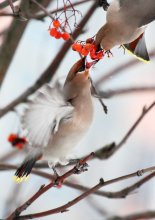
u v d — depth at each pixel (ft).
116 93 13.32
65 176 12.14
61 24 12.32
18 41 12.98
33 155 12.43
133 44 12.51
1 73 13.00
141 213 12.66
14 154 13.29
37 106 12.18
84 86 12.44
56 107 12.25
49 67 12.98
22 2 12.75
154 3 12.39
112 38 12.43
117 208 14.23
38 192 12.12
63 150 12.48
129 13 12.42
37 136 12.21
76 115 12.42
